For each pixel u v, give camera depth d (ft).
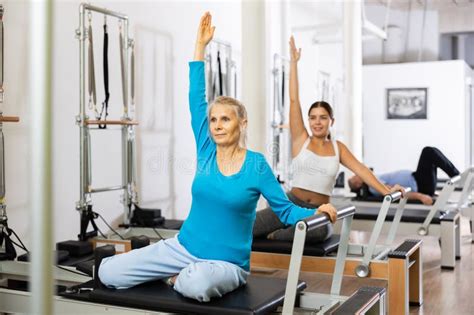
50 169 3.15
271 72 26.32
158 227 16.46
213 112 8.62
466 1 34.35
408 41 35.81
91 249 13.43
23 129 14.08
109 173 17.19
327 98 30.40
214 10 22.53
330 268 12.12
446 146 32.89
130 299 8.45
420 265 12.52
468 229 22.56
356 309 7.98
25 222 14.23
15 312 9.50
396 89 33.86
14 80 13.80
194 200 8.91
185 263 8.82
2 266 12.09
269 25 19.38
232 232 8.69
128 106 17.76
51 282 3.22
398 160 33.96
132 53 16.37
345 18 25.72
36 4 3.09
